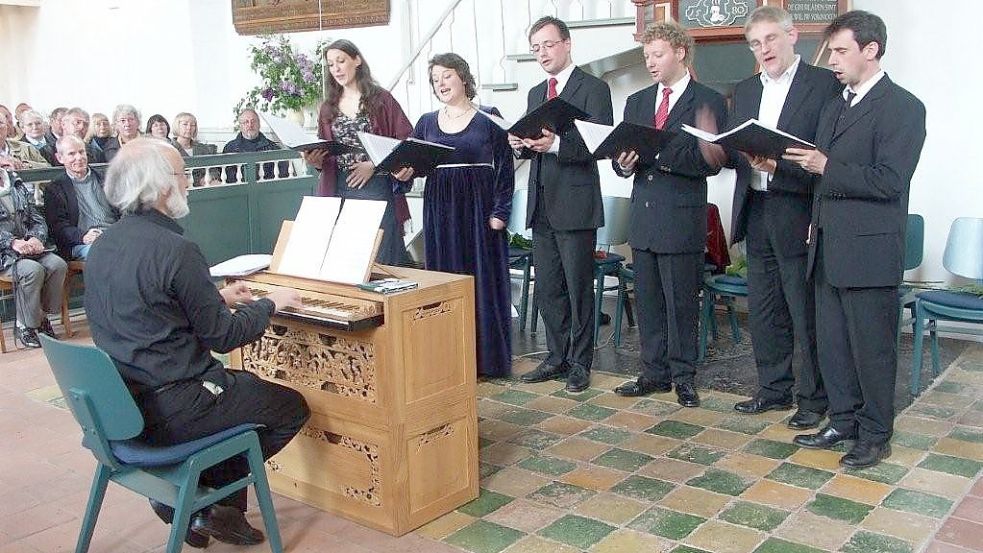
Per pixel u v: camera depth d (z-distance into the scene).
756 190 3.72
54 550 2.96
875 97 3.15
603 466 3.48
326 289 3.00
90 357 2.41
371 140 3.78
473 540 2.92
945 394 4.16
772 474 3.35
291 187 7.14
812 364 3.72
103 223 5.79
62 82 11.04
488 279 4.47
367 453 3.01
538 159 4.24
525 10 6.62
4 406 4.40
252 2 8.93
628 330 5.48
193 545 2.92
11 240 5.36
